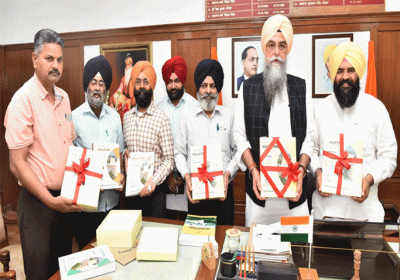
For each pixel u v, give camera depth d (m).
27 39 3.28
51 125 1.50
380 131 1.54
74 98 3.24
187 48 2.92
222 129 1.93
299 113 1.55
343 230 1.17
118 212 1.44
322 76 2.71
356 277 0.96
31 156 1.48
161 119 1.99
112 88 3.11
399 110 2.65
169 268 1.09
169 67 2.30
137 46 3.01
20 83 3.38
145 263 1.12
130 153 1.84
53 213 1.49
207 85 1.85
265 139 1.37
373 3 2.60
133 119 2.04
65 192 1.31
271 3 2.73
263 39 1.50
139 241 1.27
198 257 1.16
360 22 2.62
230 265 1.00
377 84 2.66
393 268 1.03
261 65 2.79
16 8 3.25
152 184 1.77
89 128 1.92
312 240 1.10
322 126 1.61
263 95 1.60
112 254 1.17
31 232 1.46
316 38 2.69
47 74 1.39
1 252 1.26
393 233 1.14
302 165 1.46
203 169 1.48
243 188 2.98
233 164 1.80
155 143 1.99
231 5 2.80
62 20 3.16
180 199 2.28
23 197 1.48
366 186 1.38
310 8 2.68
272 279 0.95
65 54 3.20
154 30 2.96
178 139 2.02
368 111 1.55
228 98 2.91
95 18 3.08
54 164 1.50
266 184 1.35
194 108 2.01
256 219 1.62
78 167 1.32
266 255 1.09
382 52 2.62
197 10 2.88
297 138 1.54
